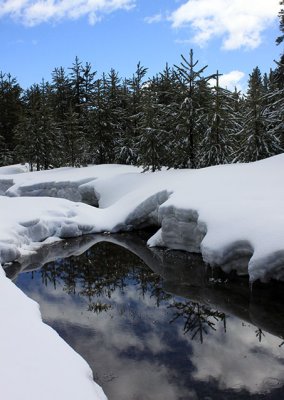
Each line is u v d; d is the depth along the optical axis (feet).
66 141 120.16
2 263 45.16
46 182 89.71
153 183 66.08
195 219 44.29
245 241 33.50
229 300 31.81
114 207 65.98
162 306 31.14
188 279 37.83
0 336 17.15
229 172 54.19
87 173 90.74
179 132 73.67
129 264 44.24
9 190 94.32
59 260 46.78
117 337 25.03
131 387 19.03
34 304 22.63
